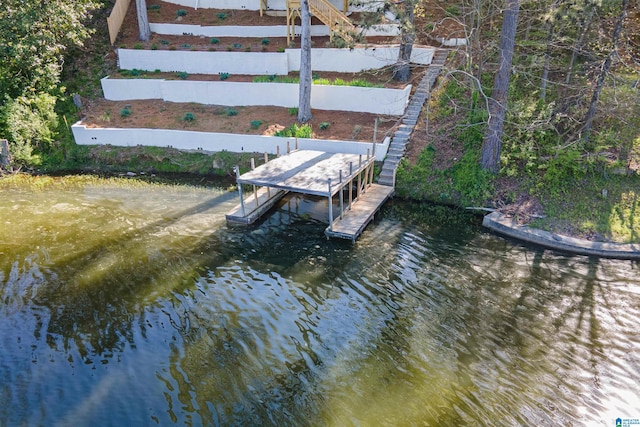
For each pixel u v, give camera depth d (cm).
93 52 2428
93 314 1055
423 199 1638
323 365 915
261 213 1562
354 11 2573
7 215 1512
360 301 1116
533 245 1352
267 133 1895
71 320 1034
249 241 1391
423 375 888
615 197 1448
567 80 1686
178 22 2659
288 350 955
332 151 1791
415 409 810
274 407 815
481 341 977
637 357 924
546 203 1477
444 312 1072
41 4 1986
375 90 1948
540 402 825
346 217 1474
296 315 1066
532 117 1670
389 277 1210
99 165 1923
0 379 871
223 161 1866
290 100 2088
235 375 888
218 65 2306
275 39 2500
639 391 845
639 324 1017
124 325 1021
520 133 1616
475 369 902
